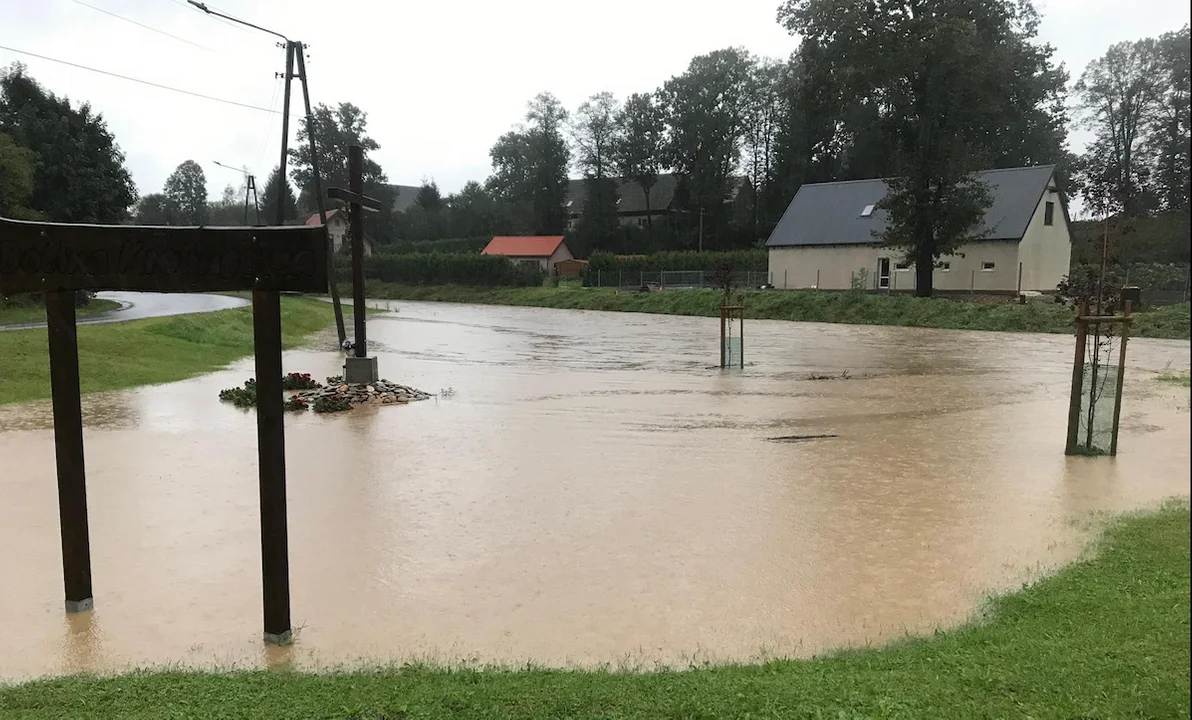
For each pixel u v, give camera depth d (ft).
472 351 84.79
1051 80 191.52
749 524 23.95
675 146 269.44
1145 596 16.40
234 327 90.22
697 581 19.48
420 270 225.56
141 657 15.57
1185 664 12.09
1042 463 31.83
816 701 11.61
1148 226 49.88
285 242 15.40
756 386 55.93
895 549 21.61
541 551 21.74
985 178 146.51
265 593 16.11
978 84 123.13
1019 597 17.56
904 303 119.03
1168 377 57.82
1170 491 27.14
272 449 15.88
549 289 197.47
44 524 24.35
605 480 29.45
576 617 17.42
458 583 19.49
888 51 123.85
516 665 14.87
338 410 45.85
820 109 134.51
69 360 17.30
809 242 158.71
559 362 73.46
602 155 285.43
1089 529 22.91
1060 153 207.72
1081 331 32.89
